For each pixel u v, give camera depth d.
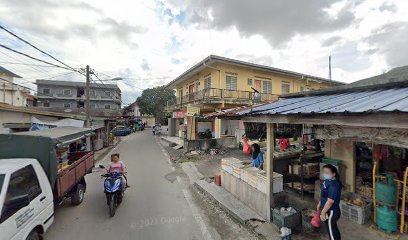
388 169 5.79
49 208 4.18
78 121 11.96
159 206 5.96
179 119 25.98
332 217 3.57
